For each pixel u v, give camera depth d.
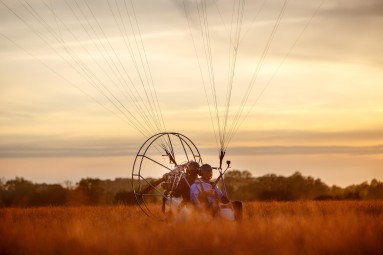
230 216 27.47
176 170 30.50
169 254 19.31
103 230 23.73
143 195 31.19
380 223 23.17
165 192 30.83
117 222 28.27
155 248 19.72
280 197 92.69
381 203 46.25
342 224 22.38
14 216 38.25
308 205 41.16
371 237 19.92
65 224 26.69
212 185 29.00
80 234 22.16
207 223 23.77
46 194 78.94
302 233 21.59
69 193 77.81
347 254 18.94
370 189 64.06
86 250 19.78
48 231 23.38
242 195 100.12
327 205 41.59
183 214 28.17
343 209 35.94
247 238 20.77
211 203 27.52
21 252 20.53
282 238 20.66
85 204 57.94
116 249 19.44
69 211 41.97
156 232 22.08
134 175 31.05
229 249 20.05
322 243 19.52
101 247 19.94
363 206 41.41
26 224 25.84
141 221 29.75
